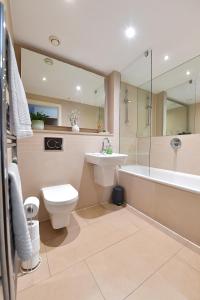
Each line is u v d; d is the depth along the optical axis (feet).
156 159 8.61
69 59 6.70
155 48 5.98
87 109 7.41
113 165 6.45
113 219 6.01
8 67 2.09
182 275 3.50
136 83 8.18
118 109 7.93
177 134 7.86
